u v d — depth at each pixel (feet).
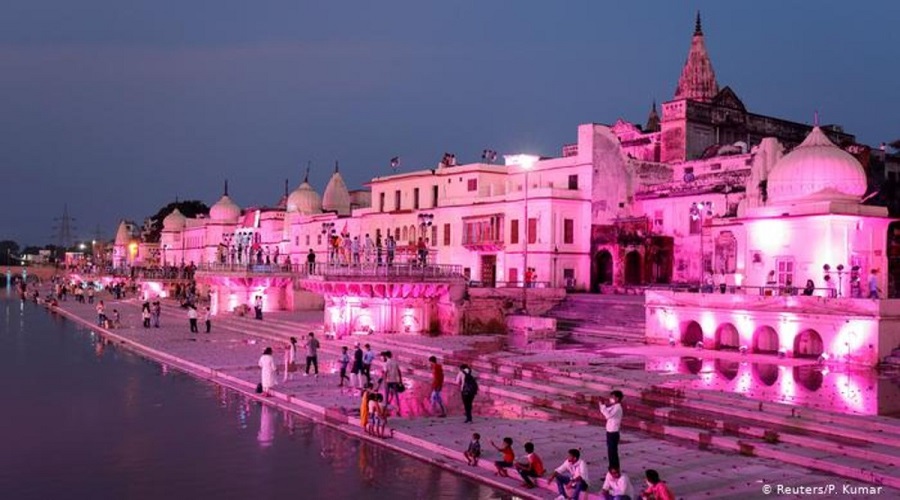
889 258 146.00
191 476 64.23
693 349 124.88
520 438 72.69
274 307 220.02
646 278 186.60
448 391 99.71
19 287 426.92
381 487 60.70
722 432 72.84
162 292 326.85
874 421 68.33
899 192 191.72
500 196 198.90
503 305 161.99
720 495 54.39
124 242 525.34
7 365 132.05
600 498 53.93
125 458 70.13
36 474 65.21
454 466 65.05
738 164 178.19
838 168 129.49
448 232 217.56
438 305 158.61
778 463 63.36
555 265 184.85
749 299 118.42
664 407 82.33
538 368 103.76
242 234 259.39
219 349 148.36
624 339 141.18
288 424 83.66
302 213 303.27
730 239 156.56
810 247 125.49
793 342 113.60
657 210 191.01
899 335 105.81
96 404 95.55
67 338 181.16
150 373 122.01
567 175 197.16
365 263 160.56
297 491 59.98
